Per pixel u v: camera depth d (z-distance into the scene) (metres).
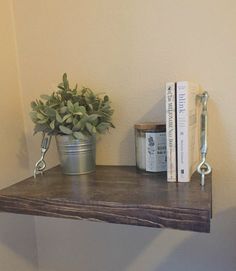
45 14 0.70
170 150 0.53
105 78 0.68
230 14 0.59
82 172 0.63
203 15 0.60
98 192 0.50
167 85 0.51
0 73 0.68
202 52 0.61
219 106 0.62
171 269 0.71
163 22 0.63
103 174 0.63
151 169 0.59
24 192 0.52
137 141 0.62
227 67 0.60
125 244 0.73
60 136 0.60
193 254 0.69
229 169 0.63
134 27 0.65
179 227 0.42
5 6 0.70
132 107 0.68
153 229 0.71
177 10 0.62
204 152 0.55
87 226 0.76
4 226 0.69
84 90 0.63
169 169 0.54
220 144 0.63
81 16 0.68
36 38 0.72
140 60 0.66
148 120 0.67
